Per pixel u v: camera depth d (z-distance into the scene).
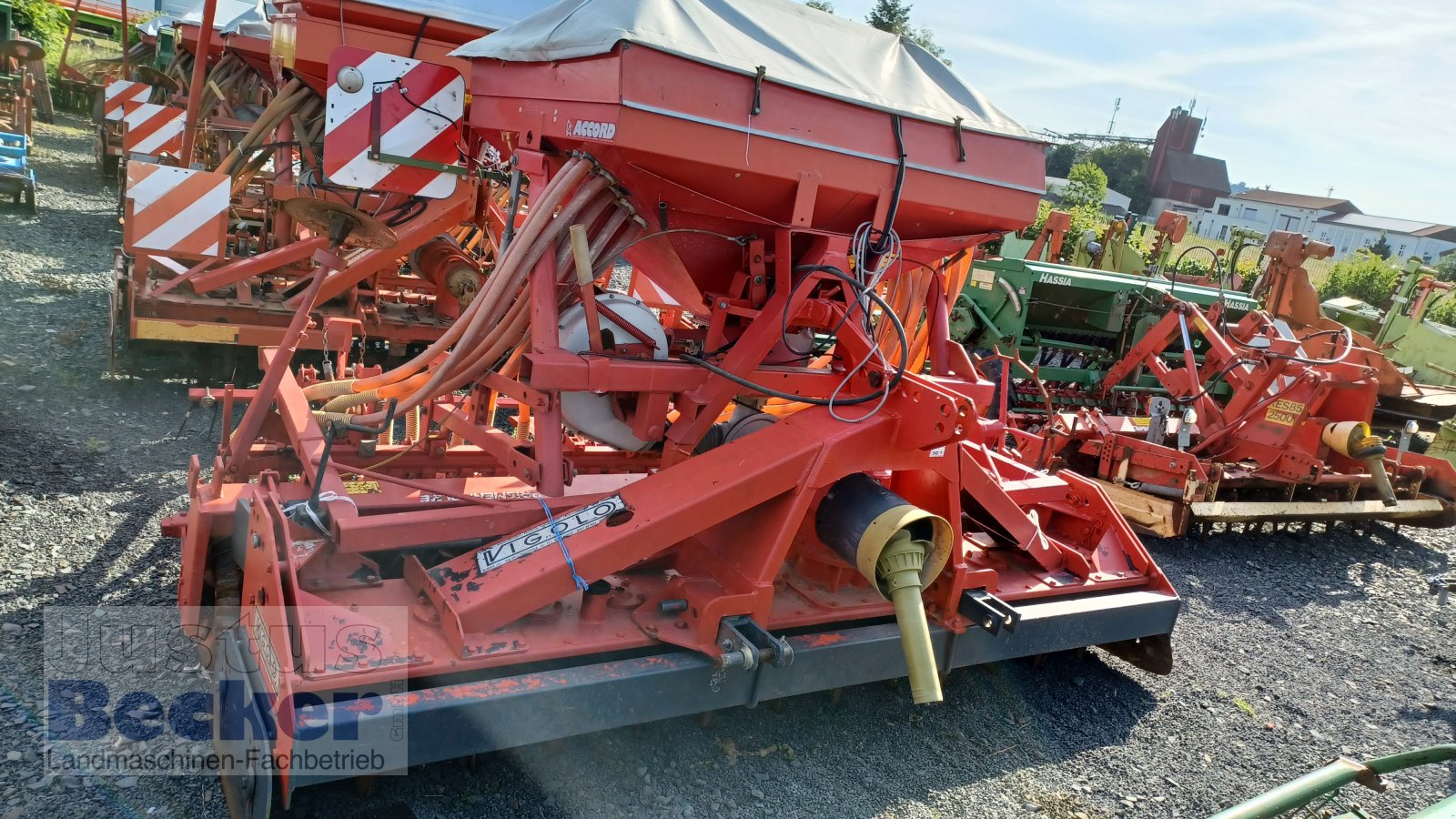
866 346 3.58
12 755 2.73
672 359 3.74
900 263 4.25
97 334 7.02
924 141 3.73
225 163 6.75
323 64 5.90
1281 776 3.79
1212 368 8.26
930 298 4.45
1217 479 6.57
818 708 3.73
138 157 9.53
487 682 2.59
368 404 4.27
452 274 6.86
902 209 3.83
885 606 3.51
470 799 2.86
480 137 4.60
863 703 3.83
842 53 3.78
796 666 3.17
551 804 2.91
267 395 3.54
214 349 6.35
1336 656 5.11
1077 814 3.33
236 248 7.88
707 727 3.46
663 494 3.07
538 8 6.09
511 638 2.74
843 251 3.77
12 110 14.55
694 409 3.59
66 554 3.91
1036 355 9.34
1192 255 19.98
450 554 3.22
